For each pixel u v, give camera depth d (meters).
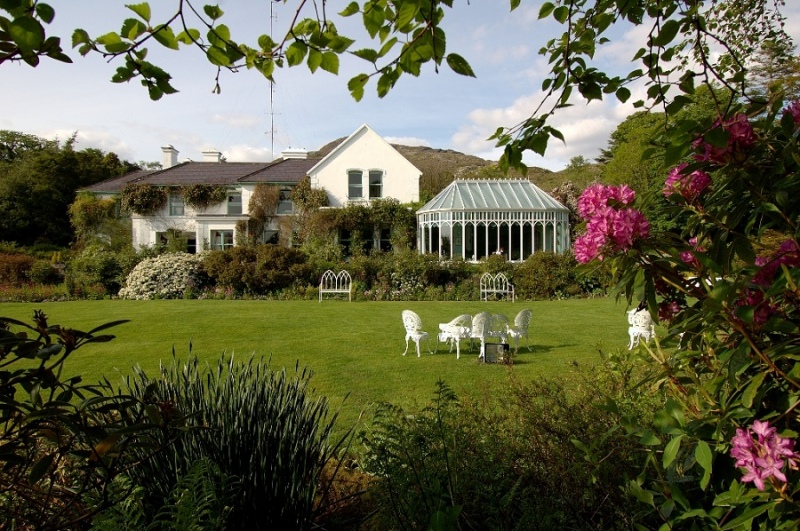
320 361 8.43
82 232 30.06
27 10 1.34
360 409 5.67
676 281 1.55
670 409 1.47
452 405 2.81
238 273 20.75
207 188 29.56
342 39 1.71
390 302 18.73
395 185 29.44
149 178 30.72
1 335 1.37
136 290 20.70
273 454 2.72
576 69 1.97
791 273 1.25
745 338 1.33
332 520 3.06
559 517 2.07
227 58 1.81
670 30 1.70
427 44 1.66
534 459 2.41
